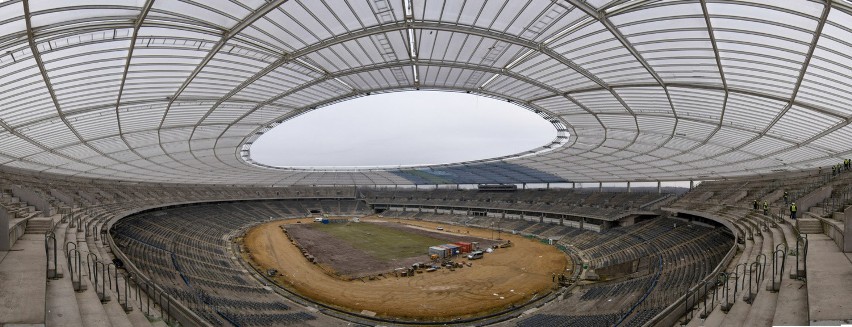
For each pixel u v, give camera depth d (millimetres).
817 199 31078
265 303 39250
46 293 15078
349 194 139000
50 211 35094
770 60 25703
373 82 43000
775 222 31438
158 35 24125
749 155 55531
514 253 66562
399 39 31531
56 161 54938
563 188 107062
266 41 27969
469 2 25453
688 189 85312
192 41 25844
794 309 12891
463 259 62375
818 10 19359
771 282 15953
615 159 72250
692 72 30328
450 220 107688
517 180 111562
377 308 40500
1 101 28219
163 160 68625
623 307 32750
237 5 22312
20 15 18031
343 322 36500
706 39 24875
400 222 110750
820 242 20562
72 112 35219
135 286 23109
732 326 13742
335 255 66062
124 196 73812
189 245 61688
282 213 118125
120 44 24281
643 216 77188
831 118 33125
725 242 45781
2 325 11078
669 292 33438
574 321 31422
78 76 27609
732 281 20938
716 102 35938
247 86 37094
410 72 40719
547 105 47531
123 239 49812
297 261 61625
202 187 110625
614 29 25578
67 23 19922
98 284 18469
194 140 56562
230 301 35844
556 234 80875
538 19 26484
